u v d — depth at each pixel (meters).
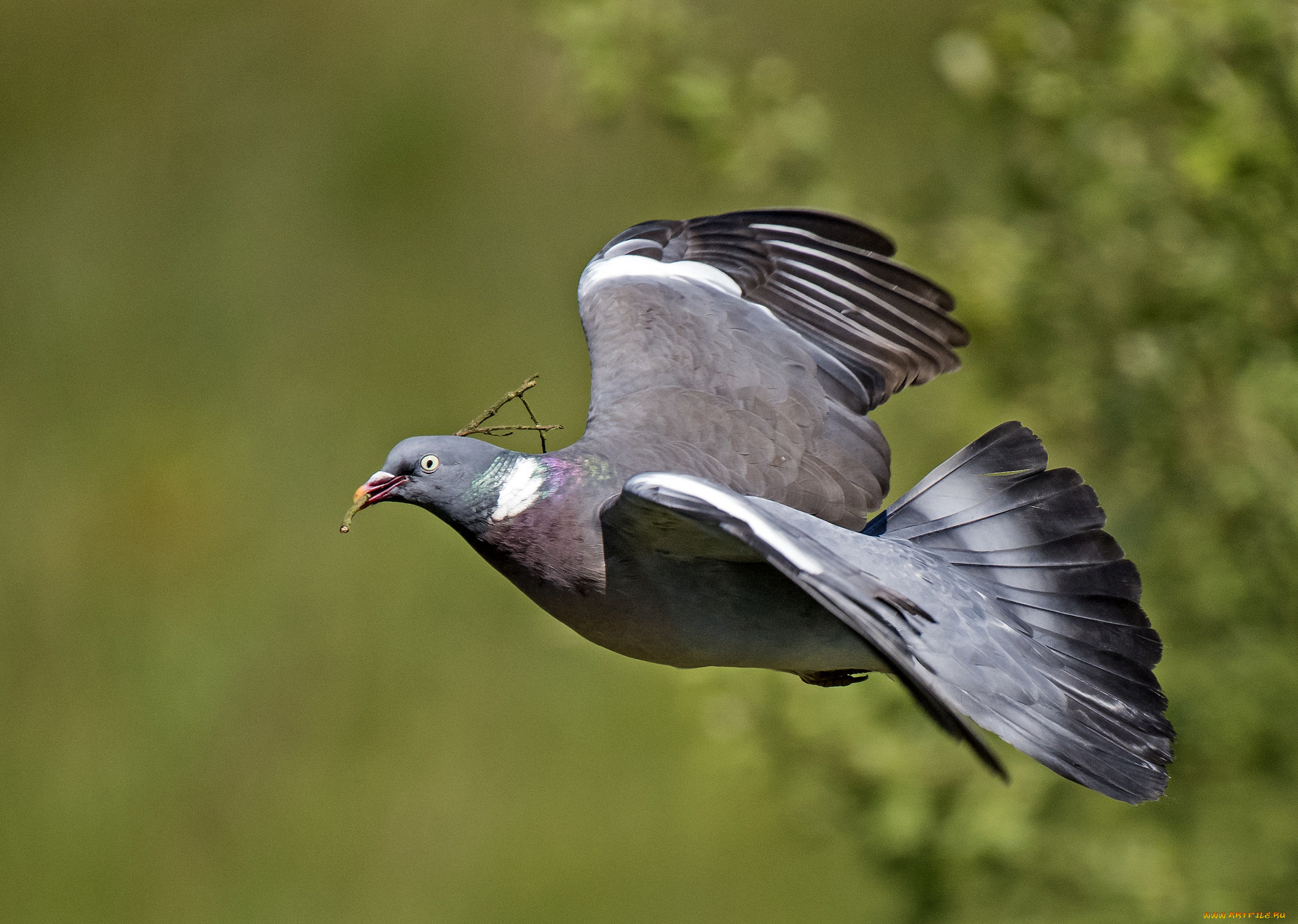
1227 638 11.17
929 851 11.15
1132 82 10.81
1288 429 10.95
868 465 8.91
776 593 8.10
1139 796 7.66
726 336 9.12
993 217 11.84
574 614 8.41
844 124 16.11
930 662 7.77
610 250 9.66
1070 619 8.23
